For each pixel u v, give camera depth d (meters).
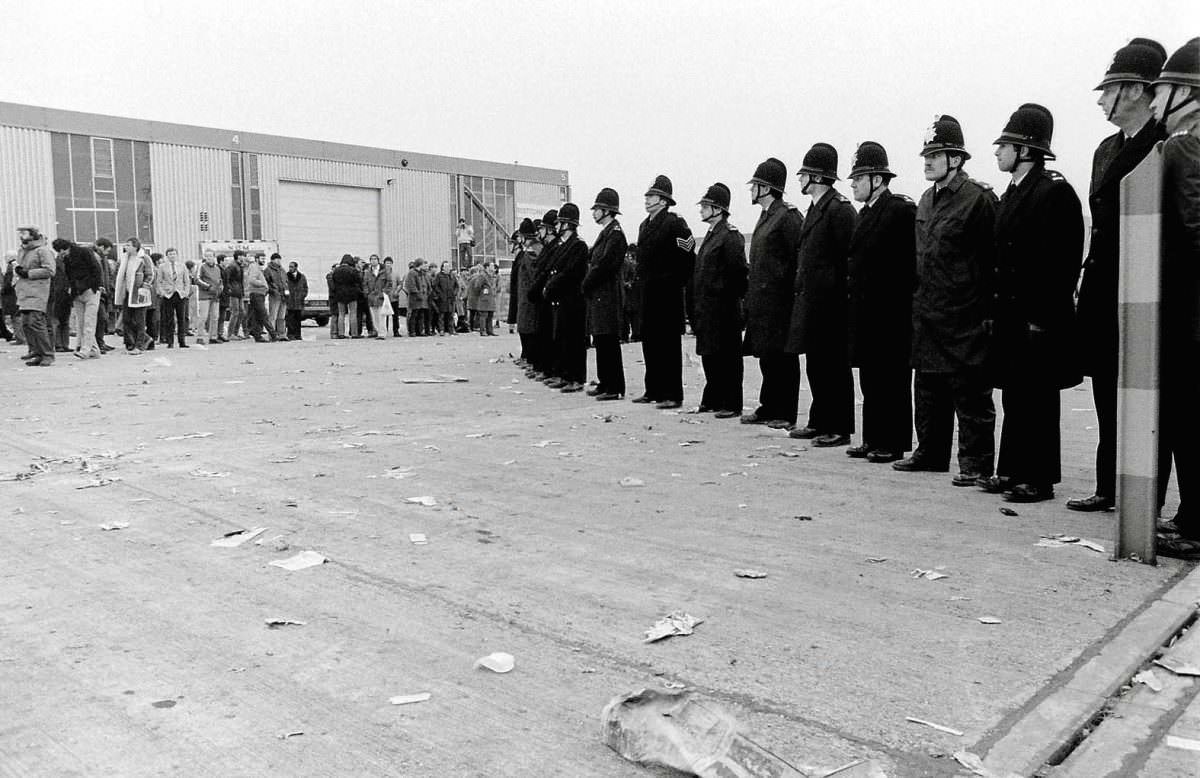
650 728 2.50
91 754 2.53
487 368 14.11
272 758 2.50
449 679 3.00
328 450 7.05
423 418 8.75
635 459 6.70
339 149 36.03
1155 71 4.52
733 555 4.32
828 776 2.25
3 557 4.30
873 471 6.28
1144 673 3.01
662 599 3.73
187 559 4.28
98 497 5.48
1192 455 4.23
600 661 3.13
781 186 8.00
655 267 9.42
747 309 8.18
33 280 13.80
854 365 6.68
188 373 13.04
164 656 3.18
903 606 3.62
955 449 7.26
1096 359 4.95
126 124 31.22
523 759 2.50
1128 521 4.17
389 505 5.30
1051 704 2.77
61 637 3.35
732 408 8.86
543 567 4.15
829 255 7.24
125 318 16.53
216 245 29.95
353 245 36.72
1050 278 5.16
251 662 3.13
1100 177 4.85
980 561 4.20
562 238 11.09
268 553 4.37
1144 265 4.04
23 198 29.30
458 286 25.36
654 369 9.62
